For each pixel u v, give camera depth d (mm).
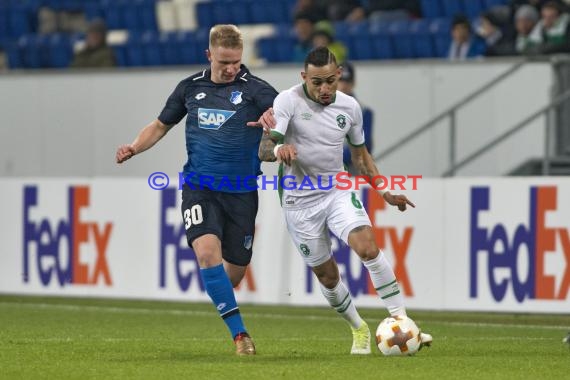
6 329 36969
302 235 28734
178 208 46219
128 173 56625
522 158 50688
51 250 48906
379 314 43719
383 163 52750
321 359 27266
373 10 65500
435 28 61312
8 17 76375
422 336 28312
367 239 27797
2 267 49875
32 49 70500
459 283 41844
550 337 34875
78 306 47188
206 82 28328
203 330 37156
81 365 26125
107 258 47719
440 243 42125
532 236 40688
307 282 44344
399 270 42750
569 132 49531
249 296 45438
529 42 53469
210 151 28031
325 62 27016
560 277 40219
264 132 27484
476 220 41562
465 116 51406
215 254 27562
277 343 32688
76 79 57688
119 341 32812
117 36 71312
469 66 51438
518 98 50656
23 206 49469
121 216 47406
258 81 28281
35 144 58562
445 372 24812
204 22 71062
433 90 51969
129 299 50500
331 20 65188
